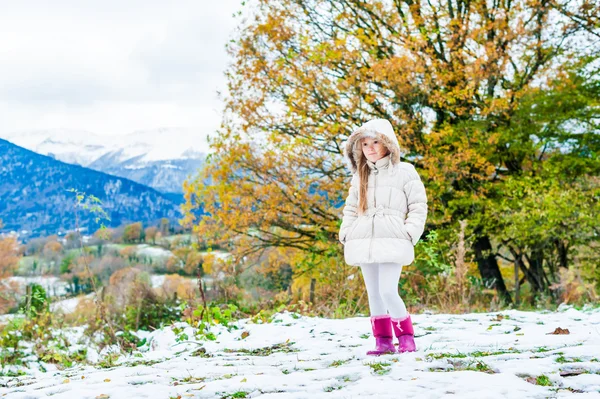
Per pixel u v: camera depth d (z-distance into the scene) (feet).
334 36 55.36
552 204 45.09
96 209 24.98
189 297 30.55
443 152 51.37
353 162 15.67
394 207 15.05
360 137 15.17
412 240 14.88
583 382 10.76
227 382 12.44
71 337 31.63
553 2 50.39
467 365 13.12
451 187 50.44
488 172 49.93
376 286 15.53
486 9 51.31
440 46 54.65
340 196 51.80
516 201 48.75
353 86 49.60
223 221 52.75
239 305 37.93
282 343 19.85
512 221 47.80
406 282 36.63
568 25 51.85
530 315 24.67
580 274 43.75
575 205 46.62
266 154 53.01
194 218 54.75
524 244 51.88
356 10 54.75
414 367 13.01
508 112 51.80
